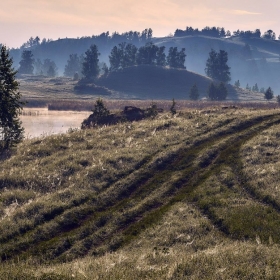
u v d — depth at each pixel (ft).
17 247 138.41
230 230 142.20
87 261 117.29
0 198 176.76
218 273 97.14
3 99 277.44
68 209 165.68
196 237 138.51
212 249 120.47
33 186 193.88
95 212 166.81
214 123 301.43
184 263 102.89
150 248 129.80
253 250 115.85
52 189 190.39
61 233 150.10
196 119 322.34
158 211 164.25
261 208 158.81
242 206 161.27
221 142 251.60
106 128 313.73
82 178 197.77
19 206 170.71
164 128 298.97
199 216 156.35
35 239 143.95
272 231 139.23
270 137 254.47
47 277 94.53
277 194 171.01
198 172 207.72
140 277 96.17
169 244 134.51
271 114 319.06
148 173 207.41
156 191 185.06
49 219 158.71
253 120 304.71
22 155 245.86
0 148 266.16
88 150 247.91
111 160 221.25
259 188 179.52
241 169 205.46
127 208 168.96
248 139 258.16
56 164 221.46
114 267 103.91
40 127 578.25
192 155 231.71
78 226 155.53
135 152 238.89
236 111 360.48
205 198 171.73
